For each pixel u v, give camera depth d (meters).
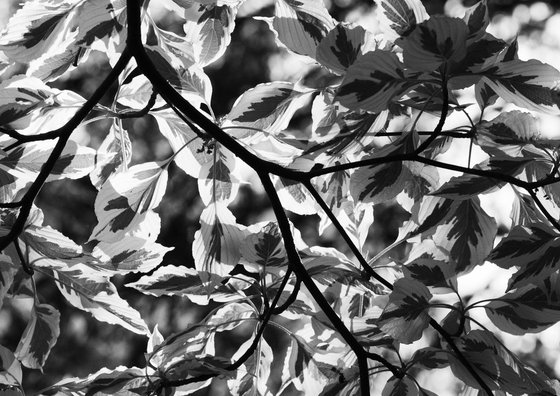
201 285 1.66
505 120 1.57
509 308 1.58
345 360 1.69
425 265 1.60
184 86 1.65
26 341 1.70
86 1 1.63
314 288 1.58
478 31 1.45
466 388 1.64
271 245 1.64
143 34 1.69
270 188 1.58
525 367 1.61
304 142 1.66
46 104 1.64
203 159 1.69
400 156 1.51
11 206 1.56
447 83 1.48
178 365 1.58
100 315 1.70
